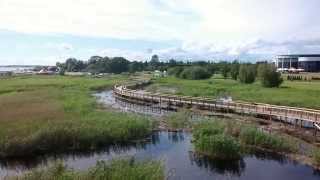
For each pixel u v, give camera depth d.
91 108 45.03
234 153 24.47
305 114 35.00
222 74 130.38
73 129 28.45
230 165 23.69
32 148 26.23
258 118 39.41
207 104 47.00
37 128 29.78
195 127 33.31
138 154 26.22
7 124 32.12
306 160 24.19
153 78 127.31
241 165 23.59
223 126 31.05
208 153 25.08
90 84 95.69
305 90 67.69
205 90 71.56
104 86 94.56
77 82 101.38
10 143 25.66
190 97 54.16
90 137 28.22
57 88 77.81
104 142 29.03
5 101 50.38
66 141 27.72
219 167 23.25
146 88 85.56
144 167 19.55
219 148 24.58
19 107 43.97
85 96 61.75
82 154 26.45
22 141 26.03
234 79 108.19
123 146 28.72
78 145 27.72
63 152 26.86
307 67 157.38
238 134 29.33
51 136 27.28
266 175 21.61
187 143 29.47
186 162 24.30
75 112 40.38
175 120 37.62
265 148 26.81
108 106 51.31
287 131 32.72
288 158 24.78
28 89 73.12
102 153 26.72
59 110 41.78
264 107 39.91
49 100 52.53
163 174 19.89
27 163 24.36
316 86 78.81
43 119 34.97
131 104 55.84
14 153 25.59
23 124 32.03
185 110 46.28
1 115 37.47
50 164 23.89
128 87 80.19
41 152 26.53
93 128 29.55
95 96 66.81
